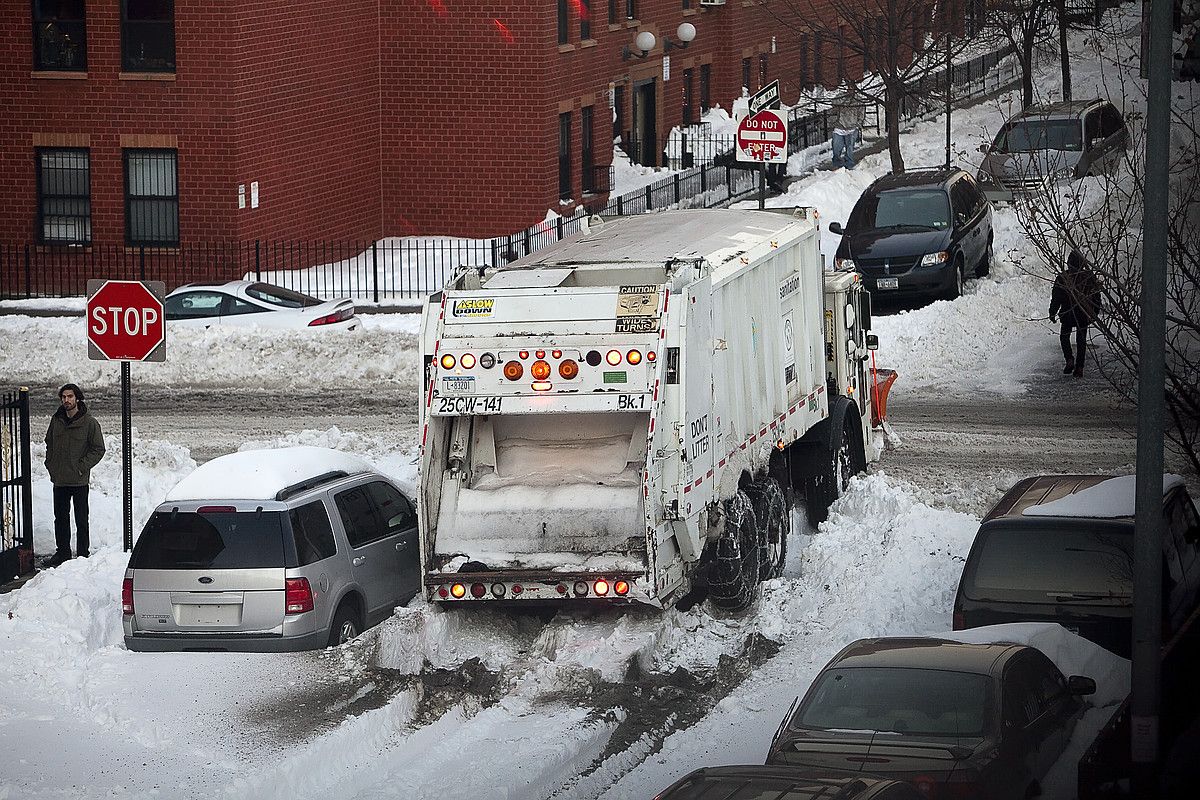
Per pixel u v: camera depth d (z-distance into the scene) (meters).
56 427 45.03
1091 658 30.11
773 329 43.16
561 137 102.38
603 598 34.88
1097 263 39.75
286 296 74.94
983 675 26.41
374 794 27.52
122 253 85.50
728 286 39.25
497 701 33.16
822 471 47.84
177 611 35.66
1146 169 25.73
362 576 37.88
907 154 120.50
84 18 84.00
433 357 35.78
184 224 84.75
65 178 85.88
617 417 36.41
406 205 98.81
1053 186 52.75
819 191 101.12
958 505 48.22
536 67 96.44
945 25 116.06
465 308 35.94
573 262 38.47
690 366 35.75
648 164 121.00
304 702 32.53
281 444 55.69
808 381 46.56
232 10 82.50
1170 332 42.62
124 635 36.94
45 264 86.25
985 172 94.50
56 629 36.44
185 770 28.56
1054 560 32.59
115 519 49.38
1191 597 33.59
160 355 42.03
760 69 140.25
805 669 34.16
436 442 36.12
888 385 55.81
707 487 36.88
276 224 87.94
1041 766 26.09
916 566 38.81
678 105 125.81
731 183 111.38
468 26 96.50
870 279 76.56
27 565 44.31
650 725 31.92
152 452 54.97
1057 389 64.81
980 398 64.12
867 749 25.08
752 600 38.91
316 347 71.44
